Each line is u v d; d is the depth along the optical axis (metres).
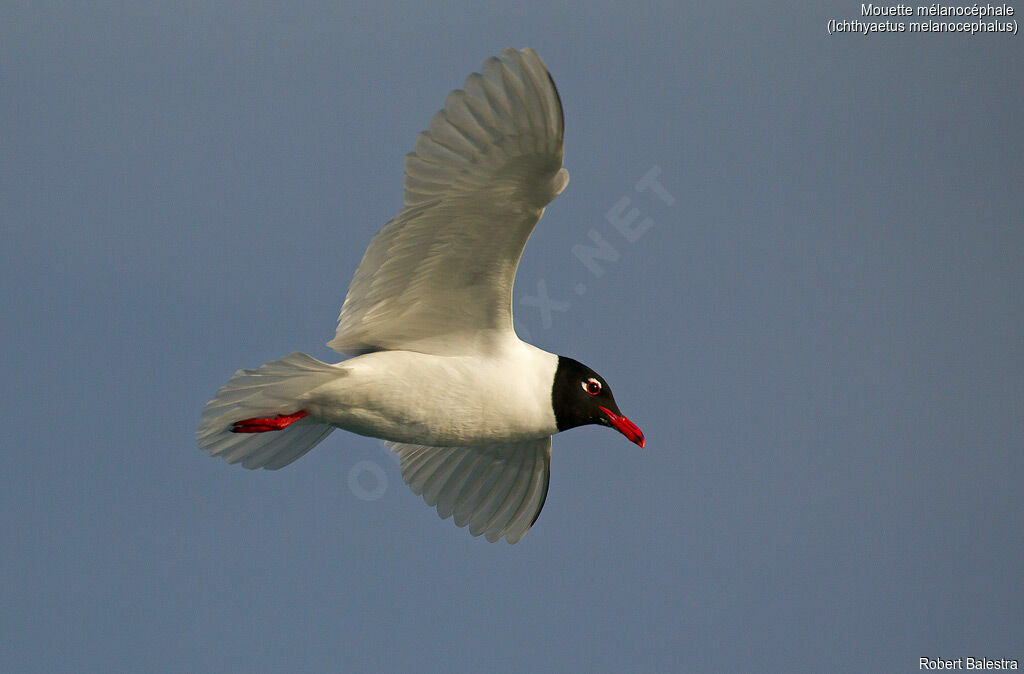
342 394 10.86
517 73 9.55
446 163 10.09
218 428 10.90
